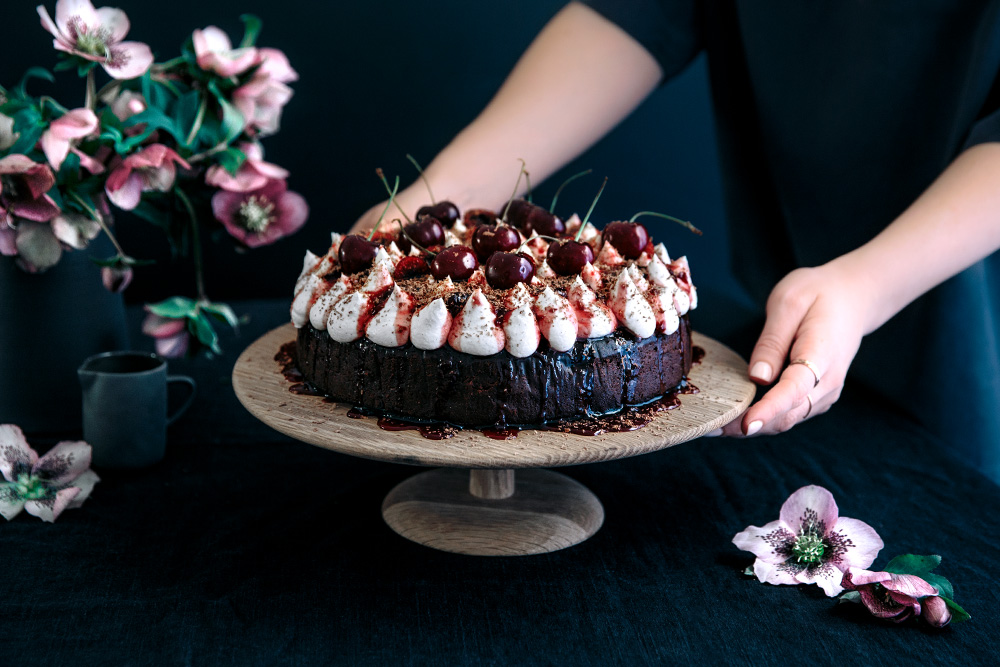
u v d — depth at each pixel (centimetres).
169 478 81
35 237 80
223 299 133
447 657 64
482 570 72
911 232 80
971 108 90
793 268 108
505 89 99
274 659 64
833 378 76
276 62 87
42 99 80
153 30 123
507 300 72
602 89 99
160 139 84
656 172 136
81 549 73
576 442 70
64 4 79
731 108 106
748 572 71
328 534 75
